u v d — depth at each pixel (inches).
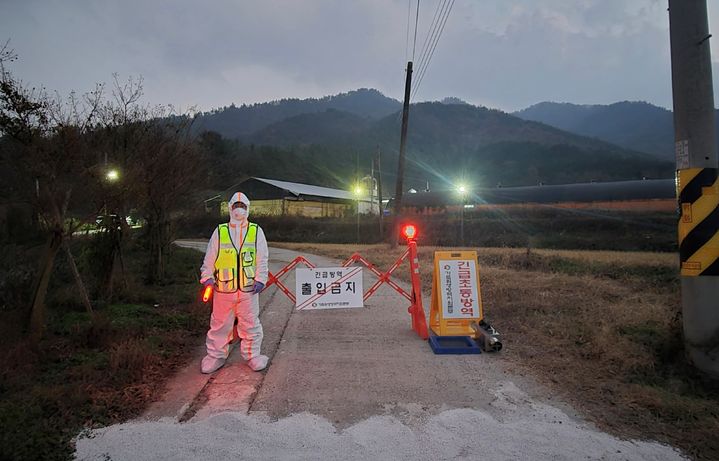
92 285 316.5
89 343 211.6
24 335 207.3
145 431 137.3
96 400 156.9
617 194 1273.4
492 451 127.0
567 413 151.5
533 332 250.2
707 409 150.5
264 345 235.3
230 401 161.2
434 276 253.1
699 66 177.6
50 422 139.1
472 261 251.3
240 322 198.1
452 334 239.3
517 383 179.3
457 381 181.6
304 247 1035.9
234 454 125.2
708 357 172.2
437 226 1194.0
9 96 202.5
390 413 151.5
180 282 416.5
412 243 269.1
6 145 216.1
